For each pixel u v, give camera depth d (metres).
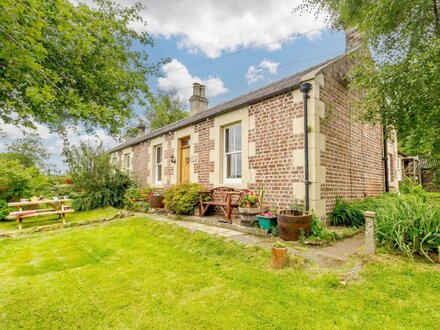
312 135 4.97
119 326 2.12
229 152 7.14
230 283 2.84
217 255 3.85
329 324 2.04
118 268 3.50
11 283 3.07
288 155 5.36
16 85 2.02
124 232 5.65
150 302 2.49
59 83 2.46
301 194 5.07
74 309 2.40
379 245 3.73
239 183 6.55
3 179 8.38
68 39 2.38
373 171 7.72
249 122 6.30
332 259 3.33
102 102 2.87
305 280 2.79
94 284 2.96
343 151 6.01
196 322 2.13
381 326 1.99
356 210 5.22
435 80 3.45
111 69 2.81
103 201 10.03
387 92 4.20
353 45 7.31
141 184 11.76
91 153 10.23
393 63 4.27
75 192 11.15
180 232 5.13
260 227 4.85
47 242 5.12
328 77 5.62
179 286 2.82
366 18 4.57
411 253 3.21
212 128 7.50
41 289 2.86
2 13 1.57
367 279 2.74
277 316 2.17
